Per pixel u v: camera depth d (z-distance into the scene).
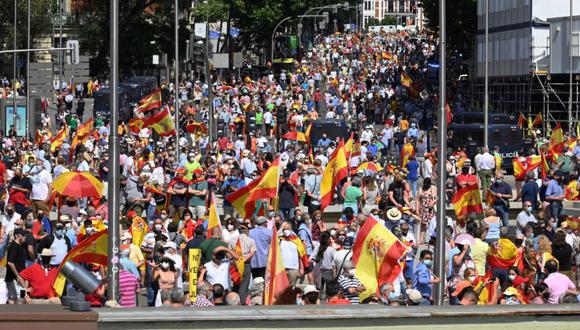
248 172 100.12
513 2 197.00
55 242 60.16
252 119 169.00
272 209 64.38
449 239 60.34
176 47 141.38
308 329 25.66
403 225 61.31
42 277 52.81
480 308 26.69
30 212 67.75
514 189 116.25
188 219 67.75
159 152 124.25
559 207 79.12
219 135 142.25
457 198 72.38
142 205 79.81
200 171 81.19
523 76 190.38
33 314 22.95
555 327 26.55
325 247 56.78
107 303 43.72
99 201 76.25
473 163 135.00
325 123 129.38
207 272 51.81
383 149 145.25
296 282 58.03
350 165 93.00
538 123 163.50
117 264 47.78
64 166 93.19
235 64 150.62
